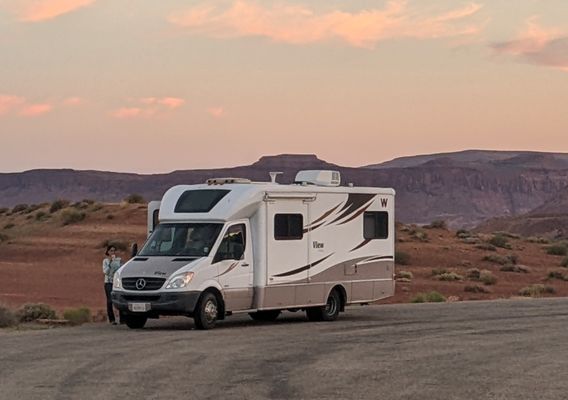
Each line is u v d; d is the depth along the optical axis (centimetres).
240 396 1327
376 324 2455
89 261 6425
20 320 2619
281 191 2408
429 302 3581
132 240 7181
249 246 2356
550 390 1387
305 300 2466
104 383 1440
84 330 2295
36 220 8338
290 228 2433
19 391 1365
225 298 2295
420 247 6962
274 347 1912
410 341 2036
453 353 1825
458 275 5709
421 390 1385
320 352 1831
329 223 2528
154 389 1384
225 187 2384
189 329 2312
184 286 2214
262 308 2370
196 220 2342
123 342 2000
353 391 1374
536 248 7725
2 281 5022
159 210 2416
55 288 4697
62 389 1384
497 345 1964
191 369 1591
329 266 2523
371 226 2652
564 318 2659
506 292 4922
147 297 2228
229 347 1909
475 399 1309
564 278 5884
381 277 2675
